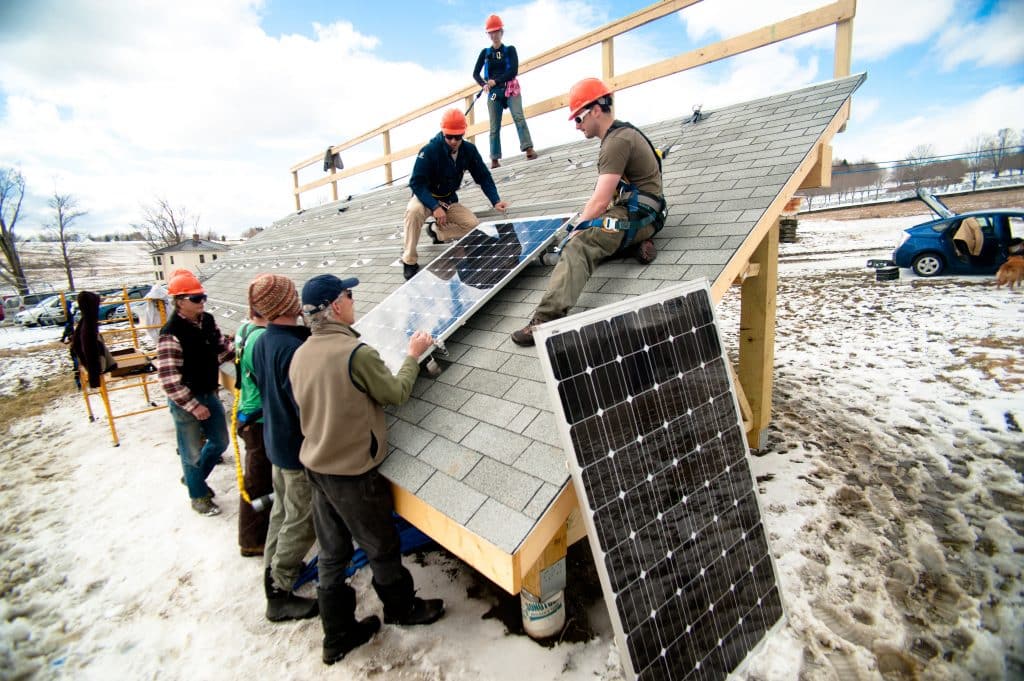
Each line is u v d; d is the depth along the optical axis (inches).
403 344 134.7
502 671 114.8
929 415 228.2
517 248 159.9
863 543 152.8
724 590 100.1
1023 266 412.8
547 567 112.0
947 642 118.5
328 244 362.0
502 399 112.7
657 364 98.1
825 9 185.9
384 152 449.1
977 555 144.9
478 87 326.3
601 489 85.3
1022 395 235.8
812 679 110.6
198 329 178.2
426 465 105.0
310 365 102.2
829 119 163.6
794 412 243.8
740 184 151.0
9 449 287.1
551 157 286.2
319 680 117.0
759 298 191.9
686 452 99.7
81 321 260.2
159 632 137.5
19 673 126.5
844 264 644.1
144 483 226.5
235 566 163.3
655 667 86.4
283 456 122.2
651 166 125.7
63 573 166.1
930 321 360.2
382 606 138.5
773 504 173.3
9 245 1788.9
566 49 269.3
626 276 130.2
